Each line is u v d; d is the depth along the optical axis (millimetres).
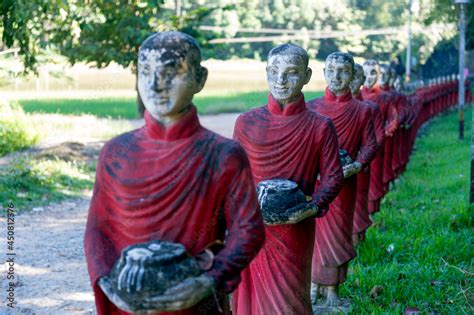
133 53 16094
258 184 4715
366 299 6199
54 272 7316
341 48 27750
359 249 7797
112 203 3326
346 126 6641
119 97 22719
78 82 22656
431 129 20406
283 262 4801
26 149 13945
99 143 15203
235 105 20938
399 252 7652
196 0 26672
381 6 28078
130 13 15727
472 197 9273
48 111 19469
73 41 13641
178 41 3238
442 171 13242
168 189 3225
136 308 3041
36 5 10883
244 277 4977
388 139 10758
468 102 25609
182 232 3248
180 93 3225
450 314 5875
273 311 4848
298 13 28250
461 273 6820
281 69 4898
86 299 6535
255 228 3293
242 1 28094
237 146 3334
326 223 6289
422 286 6480
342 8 28062
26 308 6246
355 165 6164
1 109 14281
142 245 3113
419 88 19641
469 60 26844
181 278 3021
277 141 4949
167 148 3273
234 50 26953
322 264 6309
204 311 3326
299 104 4988
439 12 20281
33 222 9312
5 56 12453
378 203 9273
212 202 3285
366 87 10320
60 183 11539
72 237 8672
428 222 8992
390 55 27312
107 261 3270
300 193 4637
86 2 13195
